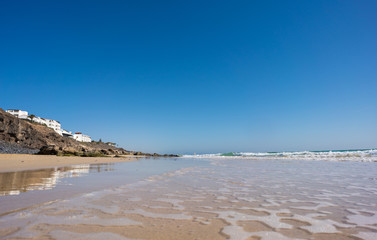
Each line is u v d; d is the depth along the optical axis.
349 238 3.23
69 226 3.49
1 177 9.04
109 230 3.37
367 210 4.75
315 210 4.73
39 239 2.94
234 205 5.11
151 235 3.21
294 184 8.35
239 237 3.20
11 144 52.03
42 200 5.15
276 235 3.30
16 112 92.62
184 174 11.66
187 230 3.45
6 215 3.97
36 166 14.97
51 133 70.25
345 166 17.81
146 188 7.13
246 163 23.28
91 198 5.48
